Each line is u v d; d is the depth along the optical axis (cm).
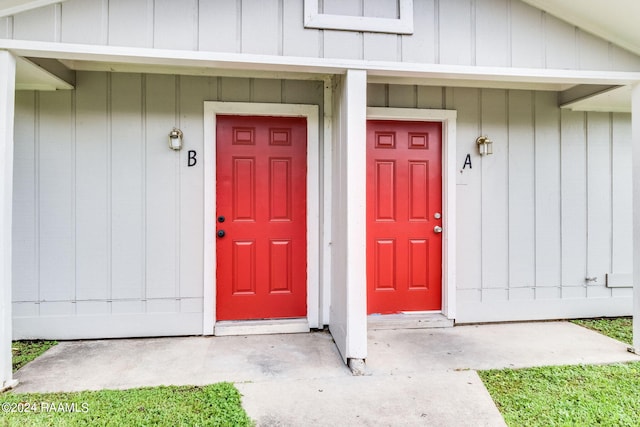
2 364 222
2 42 217
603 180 372
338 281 290
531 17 266
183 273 322
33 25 221
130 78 316
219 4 239
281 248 338
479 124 354
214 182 325
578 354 279
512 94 358
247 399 216
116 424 190
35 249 308
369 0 254
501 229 357
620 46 271
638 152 277
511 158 359
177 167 321
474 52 261
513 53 264
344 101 266
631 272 371
